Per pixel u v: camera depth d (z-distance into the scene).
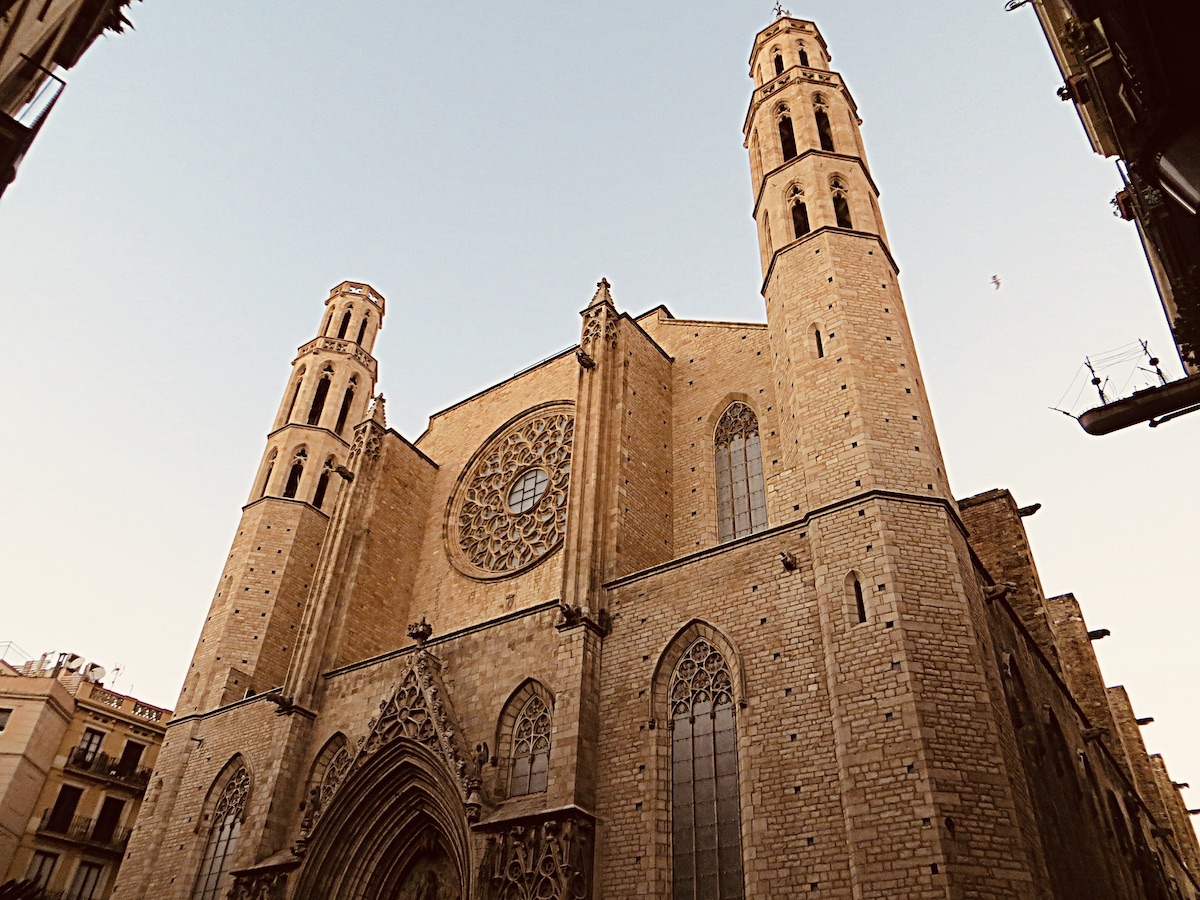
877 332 30.91
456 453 48.94
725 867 23.78
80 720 56.25
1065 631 47.25
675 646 28.34
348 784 31.70
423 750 30.69
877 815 20.81
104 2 12.90
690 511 36.66
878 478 26.47
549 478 42.28
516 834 26.55
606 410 36.50
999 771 21.00
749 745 24.53
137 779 56.56
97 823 54.06
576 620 29.97
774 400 37.06
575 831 25.38
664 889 24.31
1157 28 10.01
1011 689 24.69
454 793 29.11
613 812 26.30
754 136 42.34
